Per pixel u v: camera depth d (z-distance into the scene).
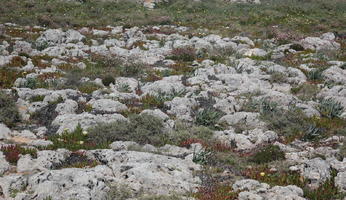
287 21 41.84
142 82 22.61
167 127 16.19
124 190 10.78
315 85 22.84
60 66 23.92
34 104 17.59
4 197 10.61
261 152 14.42
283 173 13.00
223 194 11.39
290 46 32.59
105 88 20.97
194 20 42.22
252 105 19.14
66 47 28.98
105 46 29.72
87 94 19.77
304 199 11.02
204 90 21.28
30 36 31.44
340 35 38.25
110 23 39.88
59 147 14.05
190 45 31.36
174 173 12.21
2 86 19.89
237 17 43.72
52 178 11.10
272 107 18.61
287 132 16.69
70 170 11.56
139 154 13.03
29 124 16.36
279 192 11.41
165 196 10.54
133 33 34.38
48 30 31.78
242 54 30.12
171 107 18.67
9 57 24.08
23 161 12.50
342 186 12.12
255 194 11.15
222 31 37.75
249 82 22.70
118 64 25.72
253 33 37.03
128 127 15.51
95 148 14.19
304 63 28.11
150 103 19.14
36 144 14.13
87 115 16.41
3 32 31.47
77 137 14.92
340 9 49.69
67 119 16.17
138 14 43.22
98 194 10.54
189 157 13.87
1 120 15.85
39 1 46.00
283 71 25.31
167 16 42.44
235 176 13.05
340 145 15.36
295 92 22.12
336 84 23.52
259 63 27.12
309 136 16.47
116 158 12.85
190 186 11.75
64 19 39.16
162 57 28.45
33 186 10.98
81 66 24.36
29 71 22.48
